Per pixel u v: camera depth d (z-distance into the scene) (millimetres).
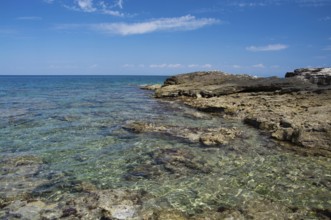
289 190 10742
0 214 9086
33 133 19156
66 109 29328
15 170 12797
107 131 19609
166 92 41812
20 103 34250
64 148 15961
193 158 14180
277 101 27719
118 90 60344
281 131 17703
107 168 13055
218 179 11805
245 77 46875
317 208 9422
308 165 13250
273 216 8914
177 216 8789
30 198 10211
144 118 24328
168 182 11547
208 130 19109
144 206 9539
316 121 17922
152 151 15281
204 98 35656
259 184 11297
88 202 9734
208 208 9445
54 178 11953
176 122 22609
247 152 15086
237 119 23781
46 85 84375
